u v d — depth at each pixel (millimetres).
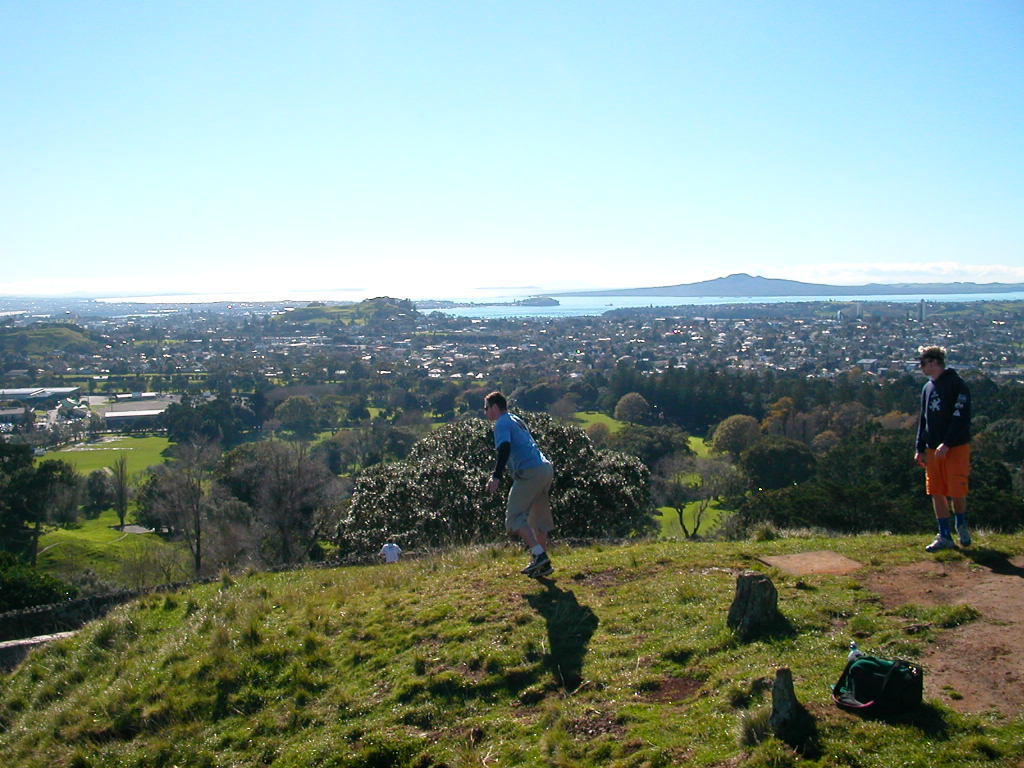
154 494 27922
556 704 4234
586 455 14758
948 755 3174
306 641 5602
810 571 5602
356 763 4180
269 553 22906
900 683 3500
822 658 4141
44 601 12953
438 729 4363
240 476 26906
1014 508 13172
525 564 6691
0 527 24984
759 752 3352
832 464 27078
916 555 5691
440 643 5223
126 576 21219
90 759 4836
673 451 35562
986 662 3916
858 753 3266
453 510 13688
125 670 5977
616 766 3576
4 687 6461
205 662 5559
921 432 5898
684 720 3828
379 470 15781
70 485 28625
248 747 4648
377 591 6523
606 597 5590
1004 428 32156
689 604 5172
